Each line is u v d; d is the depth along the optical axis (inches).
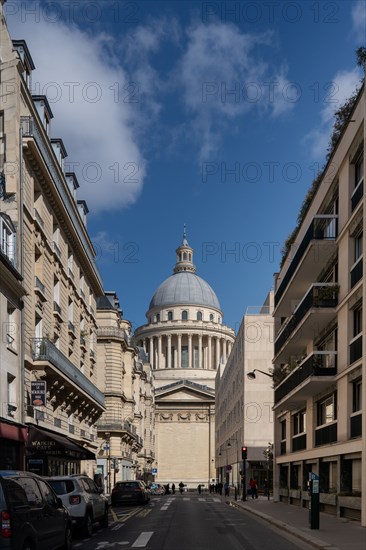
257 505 1398.9
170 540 666.2
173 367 5502.0
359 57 885.8
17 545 420.8
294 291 1278.3
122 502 1488.7
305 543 636.7
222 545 619.5
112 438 2465.6
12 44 1096.2
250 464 2496.3
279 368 1509.6
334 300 987.3
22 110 1077.1
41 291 1157.1
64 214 1323.8
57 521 524.4
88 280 1738.4
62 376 1236.5
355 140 891.4
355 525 800.3
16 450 1007.6
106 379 2475.4
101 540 676.1
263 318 2566.4
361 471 842.2
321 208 1085.8
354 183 929.5
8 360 969.5
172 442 5083.7
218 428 4335.6
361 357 863.1
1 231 945.5
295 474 1398.9
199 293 5826.8
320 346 1165.7
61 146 1393.9
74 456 1311.5
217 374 4562.0
